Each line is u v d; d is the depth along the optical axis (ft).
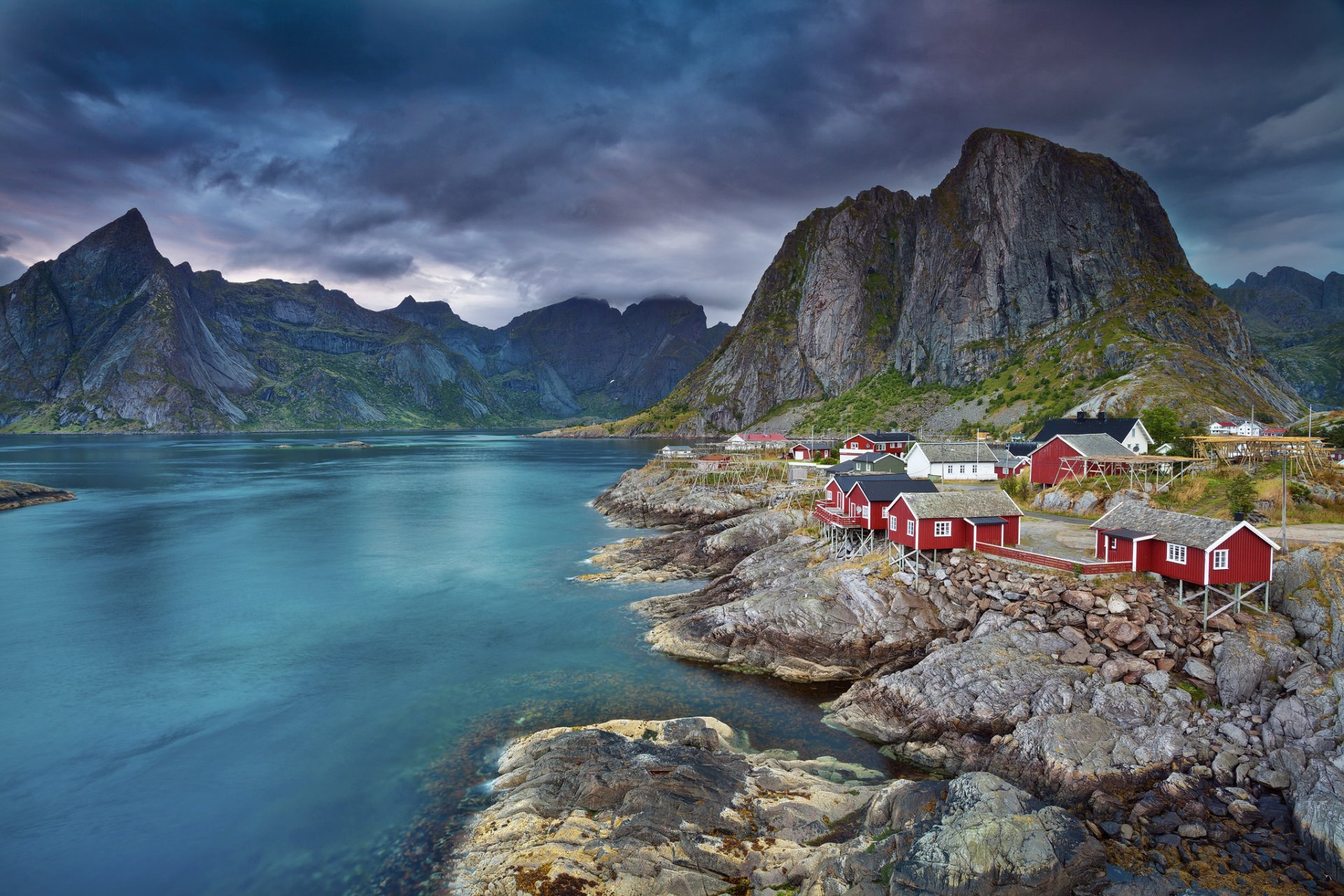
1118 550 148.46
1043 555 154.61
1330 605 117.60
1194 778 97.45
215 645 176.24
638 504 378.32
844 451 439.63
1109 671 119.96
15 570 255.09
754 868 83.35
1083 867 79.15
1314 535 148.36
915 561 168.04
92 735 130.72
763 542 250.78
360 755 121.29
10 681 155.53
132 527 343.26
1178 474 226.79
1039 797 99.81
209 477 599.57
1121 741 104.37
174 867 93.97
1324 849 80.89
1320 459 213.05
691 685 147.02
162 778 115.75
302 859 94.22
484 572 247.91
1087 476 241.55
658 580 231.71
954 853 77.00
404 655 167.84
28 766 120.06
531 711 136.26
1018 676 122.31
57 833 101.81
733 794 98.07
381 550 288.71
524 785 105.29
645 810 93.20
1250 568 125.70
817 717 131.64
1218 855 83.30
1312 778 90.99
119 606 210.38
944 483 296.10
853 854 80.94
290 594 221.46
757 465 412.36
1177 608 129.70
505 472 645.10
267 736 129.18
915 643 150.30
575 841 88.22
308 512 392.06
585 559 268.21
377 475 616.39
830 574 171.73
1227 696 111.14
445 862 91.50
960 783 89.40
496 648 171.94
